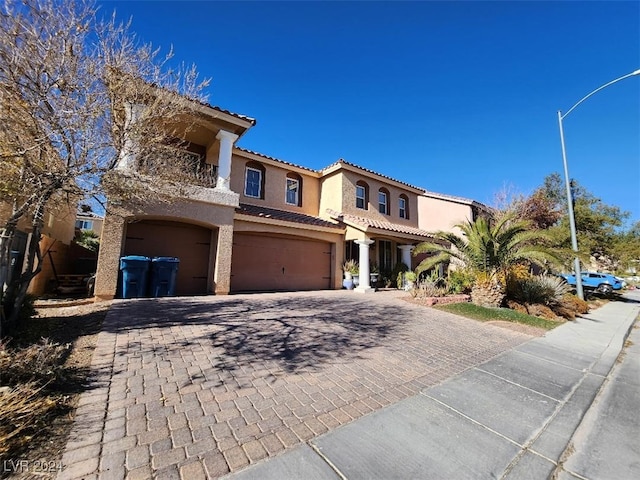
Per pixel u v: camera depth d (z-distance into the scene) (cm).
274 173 1675
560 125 1588
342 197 1722
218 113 1101
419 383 445
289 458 260
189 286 1159
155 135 679
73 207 701
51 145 530
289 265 1495
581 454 300
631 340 874
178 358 478
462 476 253
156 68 661
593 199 2612
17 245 766
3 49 476
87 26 554
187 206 1053
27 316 613
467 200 2261
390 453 277
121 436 275
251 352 526
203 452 260
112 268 918
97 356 464
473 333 775
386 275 1805
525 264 1425
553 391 450
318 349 566
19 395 295
